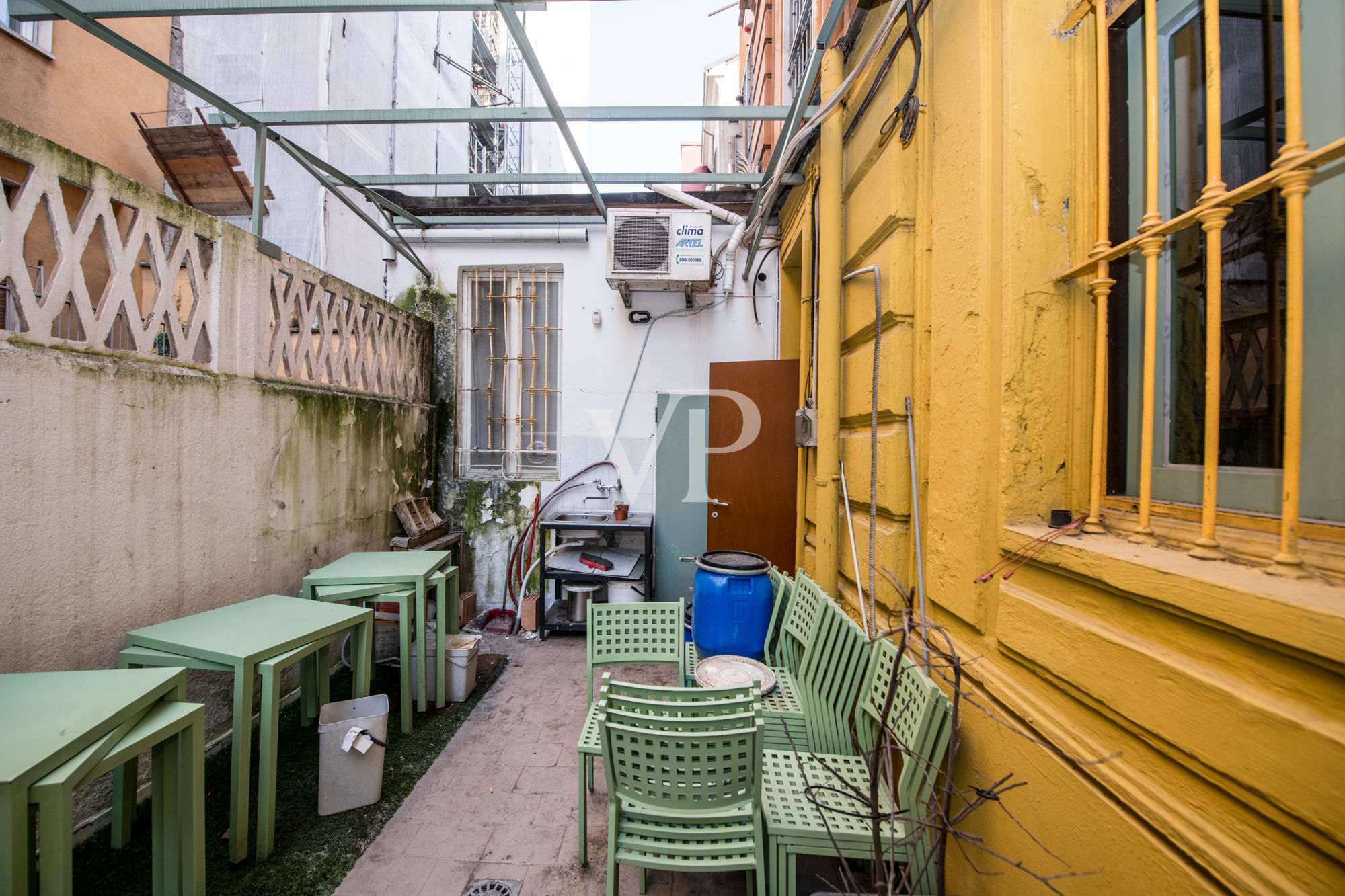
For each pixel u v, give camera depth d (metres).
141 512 1.90
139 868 1.62
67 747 1.12
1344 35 0.76
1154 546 0.95
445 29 7.01
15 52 3.53
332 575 2.47
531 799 2.02
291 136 4.56
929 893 1.33
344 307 3.13
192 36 4.84
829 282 2.39
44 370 1.60
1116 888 0.88
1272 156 0.85
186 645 1.71
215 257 2.24
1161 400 1.08
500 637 3.62
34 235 2.76
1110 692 0.92
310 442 2.78
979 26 1.33
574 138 2.52
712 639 2.56
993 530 1.28
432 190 6.21
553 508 4.05
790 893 1.38
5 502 1.51
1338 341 0.78
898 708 1.49
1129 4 1.10
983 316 1.31
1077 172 1.21
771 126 3.54
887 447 1.84
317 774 2.12
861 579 2.05
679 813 1.34
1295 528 0.73
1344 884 0.59
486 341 4.20
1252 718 0.69
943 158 1.56
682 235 3.51
